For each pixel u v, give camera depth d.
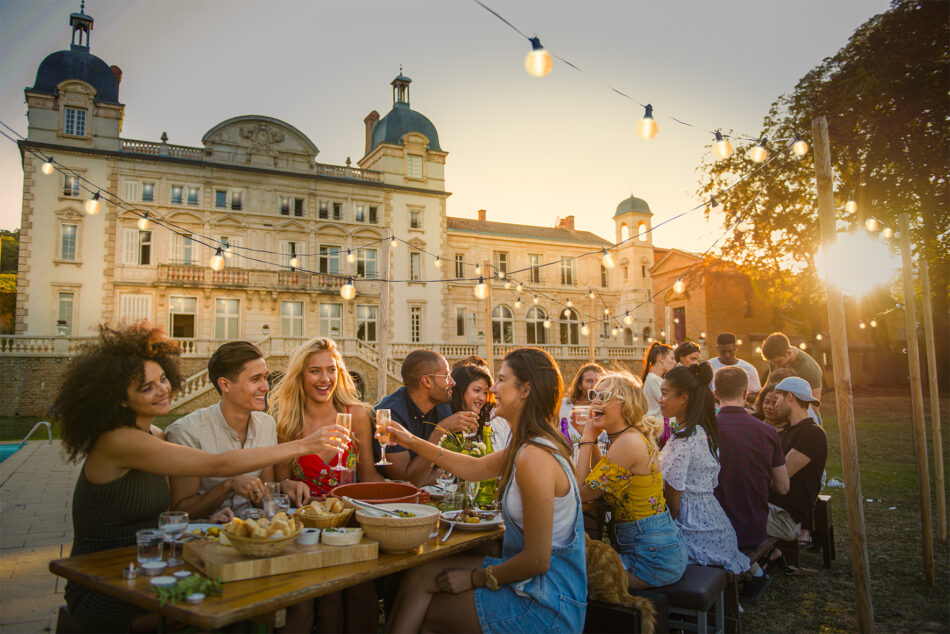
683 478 4.25
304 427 4.14
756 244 25.34
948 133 18.45
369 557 2.66
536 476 2.76
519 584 2.79
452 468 3.41
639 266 43.28
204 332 30.53
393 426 3.43
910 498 8.48
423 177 37.72
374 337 35.25
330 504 3.04
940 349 26.48
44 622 4.00
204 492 3.61
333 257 34.50
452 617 2.81
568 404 6.70
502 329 40.03
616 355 37.78
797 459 5.43
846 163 21.38
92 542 2.86
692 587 3.58
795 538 5.50
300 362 4.13
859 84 19.94
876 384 36.78
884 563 5.83
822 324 29.58
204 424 3.64
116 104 29.77
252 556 2.45
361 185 35.50
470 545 3.07
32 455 13.16
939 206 19.30
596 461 4.61
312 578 2.39
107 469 2.78
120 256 29.39
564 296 42.38
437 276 37.41
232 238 32.09
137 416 2.92
